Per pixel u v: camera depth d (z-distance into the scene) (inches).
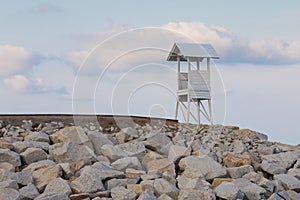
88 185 280.1
